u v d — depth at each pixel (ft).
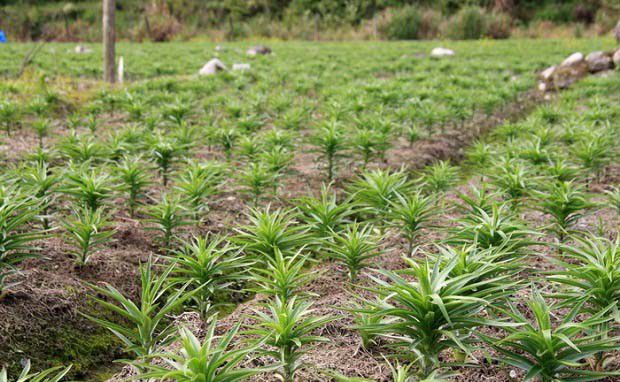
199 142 26.84
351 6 136.56
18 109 30.07
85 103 37.42
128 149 22.06
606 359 10.46
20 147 26.40
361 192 16.67
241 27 126.52
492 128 35.70
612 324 10.32
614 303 9.32
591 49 75.46
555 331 8.63
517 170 17.30
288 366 9.89
